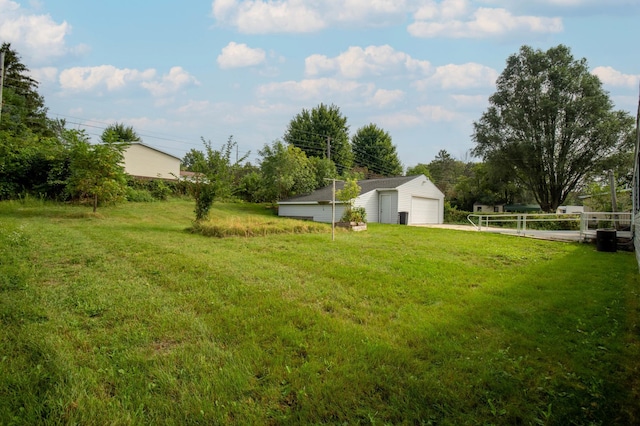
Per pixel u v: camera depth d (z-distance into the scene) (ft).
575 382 8.13
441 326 11.49
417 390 7.63
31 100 104.22
